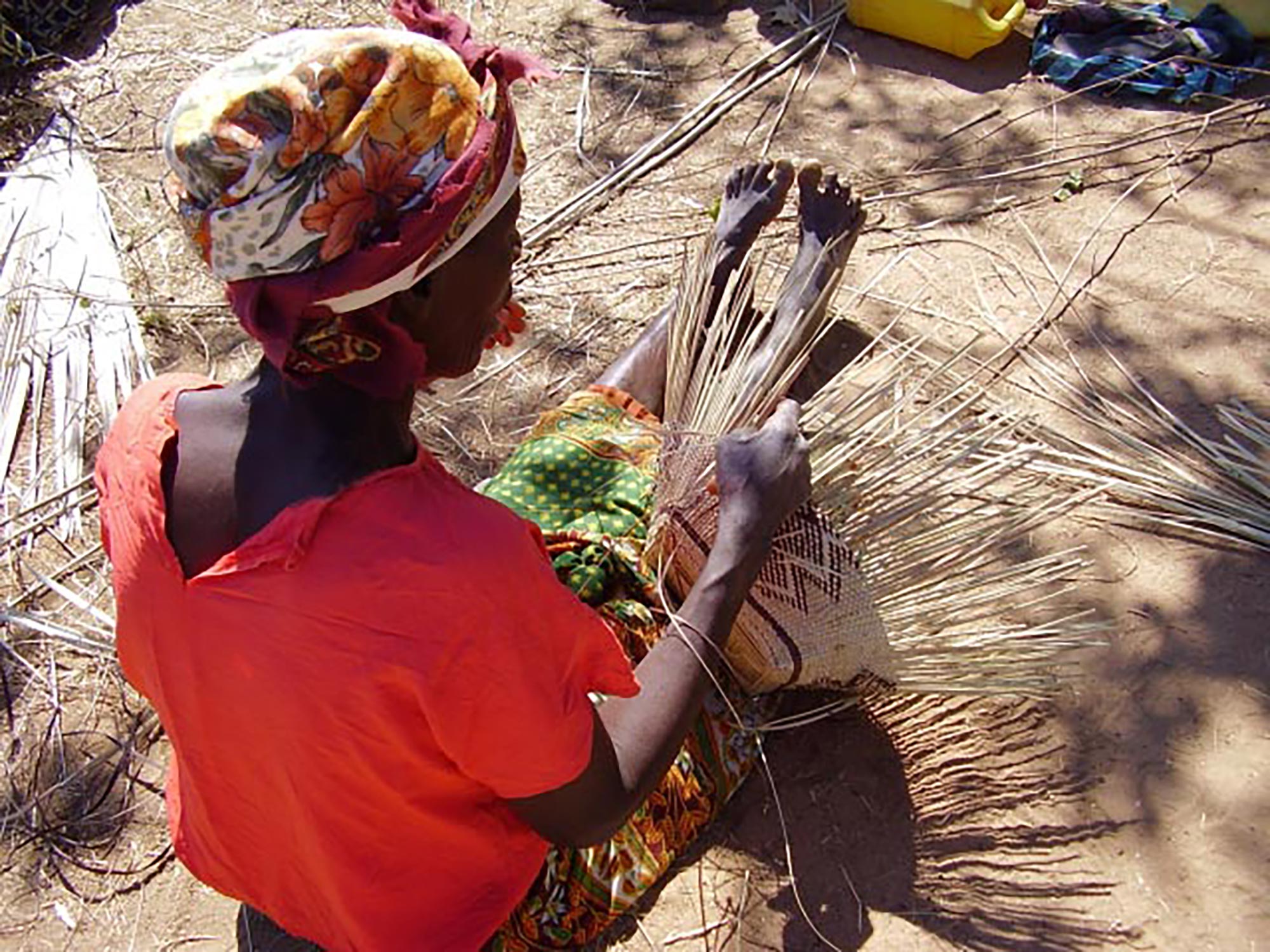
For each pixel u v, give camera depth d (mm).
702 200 3580
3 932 2314
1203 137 3562
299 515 1452
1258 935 2113
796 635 2236
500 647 1539
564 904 2150
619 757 1862
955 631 2406
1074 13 3879
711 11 4180
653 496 2395
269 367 1526
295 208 1323
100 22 4406
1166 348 3039
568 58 4078
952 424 2869
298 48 1322
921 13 3857
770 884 2252
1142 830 2254
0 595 2859
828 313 3113
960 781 2350
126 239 3668
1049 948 2127
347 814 1685
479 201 1420
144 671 1706
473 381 3182
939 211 3447
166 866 2381
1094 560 2641
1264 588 2568
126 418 1605
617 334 3258
